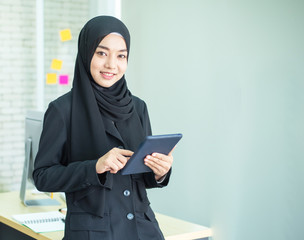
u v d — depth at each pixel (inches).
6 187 171.0
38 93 175.8
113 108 64.7
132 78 177.2
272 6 127.1
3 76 169.5
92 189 60.6
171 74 161.2
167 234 83.9
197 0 149.5
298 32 120.5
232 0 138.2
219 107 143.8
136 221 63.2
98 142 62.6
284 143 124.6
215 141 145.5
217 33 143.5
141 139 67.8
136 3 173.6
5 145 170.4
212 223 147.6
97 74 63.5
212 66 145.6
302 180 120.3
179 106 158.4
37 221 93.7
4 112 170.1
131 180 64.6
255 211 133.6
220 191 144.5
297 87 120.9
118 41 63.1
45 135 63.2
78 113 63.7
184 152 157.2
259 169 131.9
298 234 121.9
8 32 169.5
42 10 174.6
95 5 182.1
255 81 132.0
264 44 129.5
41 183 61.6
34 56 174.6
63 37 178.2
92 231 60.3
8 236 104.6
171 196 163.0
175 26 158.4
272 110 127.5
